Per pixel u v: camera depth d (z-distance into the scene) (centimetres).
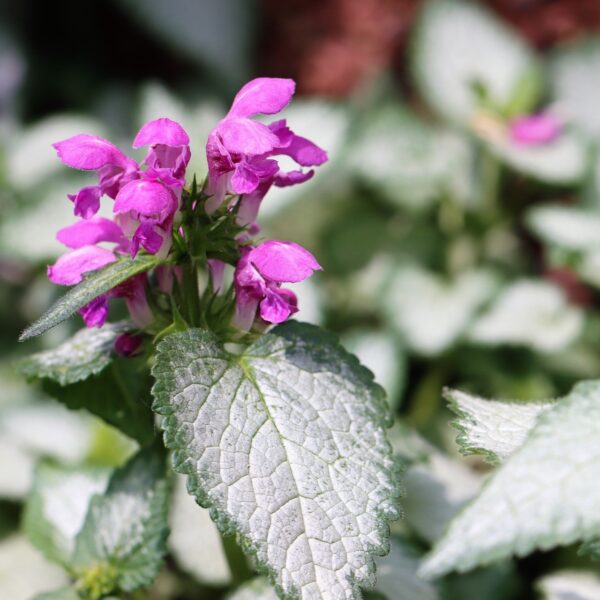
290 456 29
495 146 49
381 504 28
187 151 30
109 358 31
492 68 57
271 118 51
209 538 36
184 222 30
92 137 30
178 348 29
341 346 30
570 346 49
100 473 36
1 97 70
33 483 36
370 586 28
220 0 77
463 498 36
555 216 46
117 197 29
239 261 30
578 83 58
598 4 71
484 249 53
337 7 76
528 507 26
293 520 28
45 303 50
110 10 77
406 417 46
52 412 43
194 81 77
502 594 37
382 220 56
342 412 29
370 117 57
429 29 58
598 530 25
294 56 76
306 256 30
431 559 25
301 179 31
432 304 49
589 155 51
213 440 29
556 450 26
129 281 31
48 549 35
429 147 56
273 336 30
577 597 36
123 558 32
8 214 46
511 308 48
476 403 30
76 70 76
